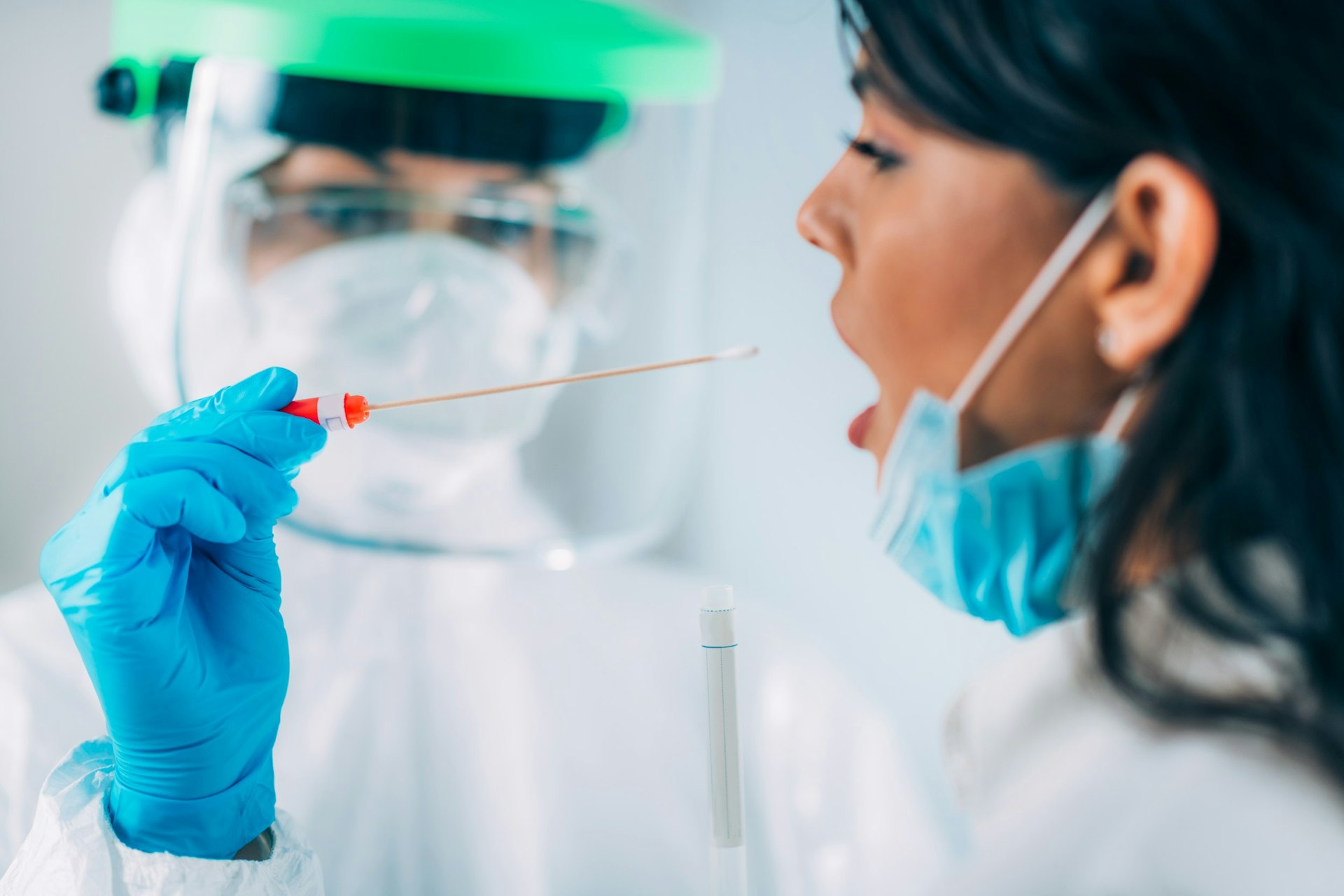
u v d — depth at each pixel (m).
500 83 1.03
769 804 1.12
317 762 1.06
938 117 0.65
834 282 1.26
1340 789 0.50
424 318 1.08
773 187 1.26
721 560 1.34
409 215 1.06
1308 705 0.51
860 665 1.29
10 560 1.27
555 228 1.11
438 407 1.09
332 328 1.07
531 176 1.10
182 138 1.02
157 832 0.70
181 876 0.68
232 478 0.69
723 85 1.26
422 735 1.10
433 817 1.08
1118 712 0.57
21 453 1.27
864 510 1.28
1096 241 0.62
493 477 1.14
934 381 0.69
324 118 1.02
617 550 1.19
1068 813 0.55
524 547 1.16
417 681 1.11
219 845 0.71
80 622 0.67
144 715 0.69
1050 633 0.63
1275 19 0.54
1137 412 0.63
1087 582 0.59
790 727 1.14
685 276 1.18
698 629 1.19
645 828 1.10
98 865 0.68
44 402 1.27
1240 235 0.56
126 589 0.67
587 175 1.12
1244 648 0.54
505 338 1.10
